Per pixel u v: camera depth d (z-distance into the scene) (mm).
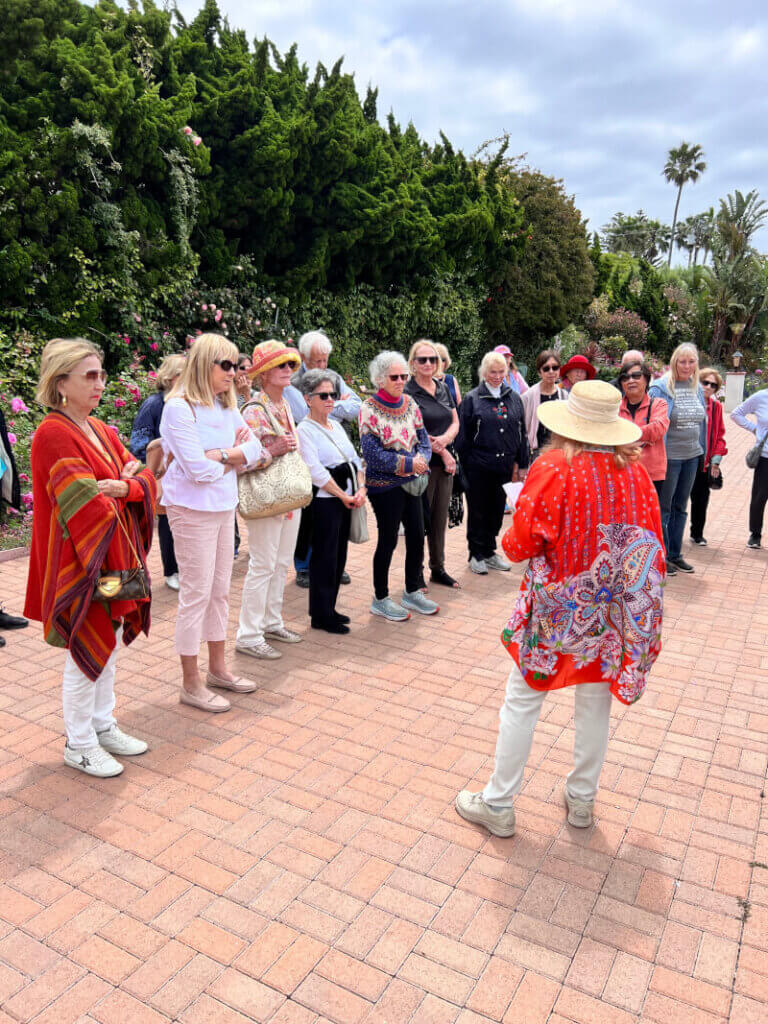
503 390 6234
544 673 2756
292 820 3094
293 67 12797
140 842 2943
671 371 6230
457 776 3428
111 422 8562
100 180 9141
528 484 2705
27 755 3525
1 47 8695
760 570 6648
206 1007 2246
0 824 3027
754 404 7195
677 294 39875
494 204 15797
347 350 13023
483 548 6445
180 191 9867
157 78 10664
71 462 3008
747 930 2570
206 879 2756
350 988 2316
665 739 3785
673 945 2502
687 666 4641
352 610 5512
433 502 5941
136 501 3240
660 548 2713
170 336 10234
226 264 10820
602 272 23438
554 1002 2279
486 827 3049
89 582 3051
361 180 12578
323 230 11836
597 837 3037
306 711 3988
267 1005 2254
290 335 11672
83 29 9773
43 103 8695
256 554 4527
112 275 9328
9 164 8281
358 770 3457
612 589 2723
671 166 87062
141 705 4020
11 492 5207
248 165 10703
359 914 2605
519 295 17844
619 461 2678
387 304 13773
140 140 9312
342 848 2936
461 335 16094
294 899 2668
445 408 5926
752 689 4340
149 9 10602
